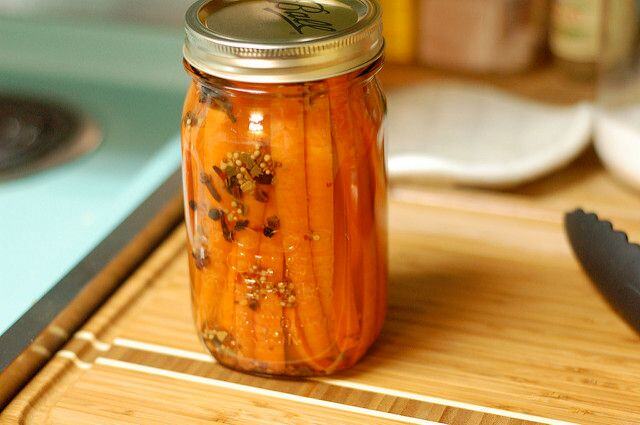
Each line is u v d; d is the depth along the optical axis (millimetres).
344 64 648
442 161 915
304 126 657
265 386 727
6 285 824
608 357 743
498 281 808
